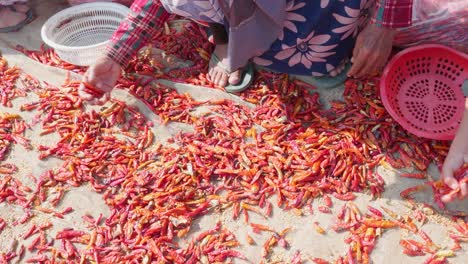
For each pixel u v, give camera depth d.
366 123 3.63
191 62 4.13
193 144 3.58
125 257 3.11
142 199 3.33
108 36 4.34
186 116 3.76
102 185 3.43
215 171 3.45
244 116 3.75
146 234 3.19
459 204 3.28
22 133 3.72
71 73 4.02
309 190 3.36
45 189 3.45
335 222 3.26
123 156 3.56
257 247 3.19
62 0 4.68
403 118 3.68
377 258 3.12
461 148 3.06
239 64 3.55
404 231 3.21
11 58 4.17
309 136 3.60
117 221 3.27
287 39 3.66
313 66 3.84
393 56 3.89
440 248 3.14
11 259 3.17
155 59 4.12
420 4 3.76
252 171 3.43
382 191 3.38
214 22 3.58
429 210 3.27
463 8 3.67
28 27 4.44
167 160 3.52
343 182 3.39
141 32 3.50
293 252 3.17
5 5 4.40
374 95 3.78
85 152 3.58
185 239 3.23
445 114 3.68
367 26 3.42
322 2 3.42
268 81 3.94
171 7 3.43
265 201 3.36
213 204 3.34
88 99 3.60
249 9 3.24
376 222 3.22
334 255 3.15
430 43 3.88
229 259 3.15
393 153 3.54
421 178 3.42
